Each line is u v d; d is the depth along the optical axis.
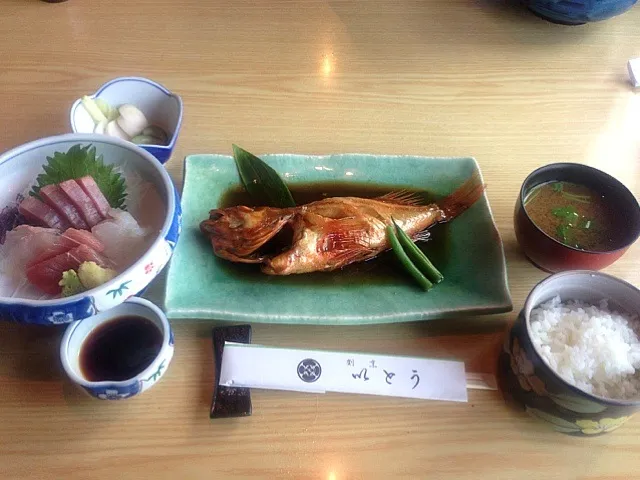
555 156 0.63
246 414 0.42
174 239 0.43
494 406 0.44
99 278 0.40
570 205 0.51
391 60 0.72
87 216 0.45
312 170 0.58
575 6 0.70
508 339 0.43
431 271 0.50
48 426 0.41
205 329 0.47
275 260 0.48
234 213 0.50
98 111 0.58
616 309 0.44
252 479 0.40
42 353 0.45
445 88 0.69
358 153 0.60
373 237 0.51
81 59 0.68
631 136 0.66
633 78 0.71
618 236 0.49
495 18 0.79
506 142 0.64
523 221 0.49
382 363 0.44
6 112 0.62
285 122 0.64
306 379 0.43
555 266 0.49
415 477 0.40
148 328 0.44
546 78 0.72
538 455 0.42
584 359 0.40
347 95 0.67
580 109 0.68
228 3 0.77
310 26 0.75
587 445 0.42
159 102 0.60
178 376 0.44
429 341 0.47
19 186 0.47
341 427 0.42
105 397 0.40
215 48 0.71
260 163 0.56
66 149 0.47
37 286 0.41
